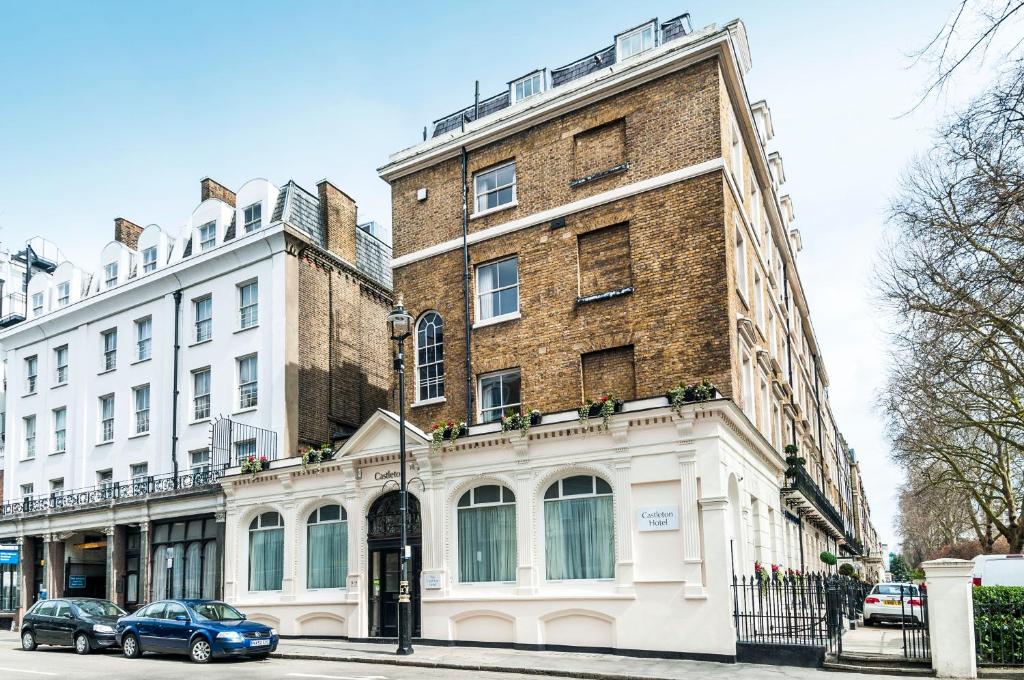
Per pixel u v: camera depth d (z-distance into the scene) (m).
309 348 28.36
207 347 29.67
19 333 37.03
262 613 23.97
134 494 29.00
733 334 19.30
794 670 14.81
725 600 16.31
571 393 21.00
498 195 23.80
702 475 17.05
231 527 25.33
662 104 20.91
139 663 18.69
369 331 31.69
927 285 20.47
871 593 26.97
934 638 14.09
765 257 27.30
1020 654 14.20
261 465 24.58
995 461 33.09
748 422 18.83
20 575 33.22
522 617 18.70
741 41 22.61
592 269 21.47
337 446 24.50
